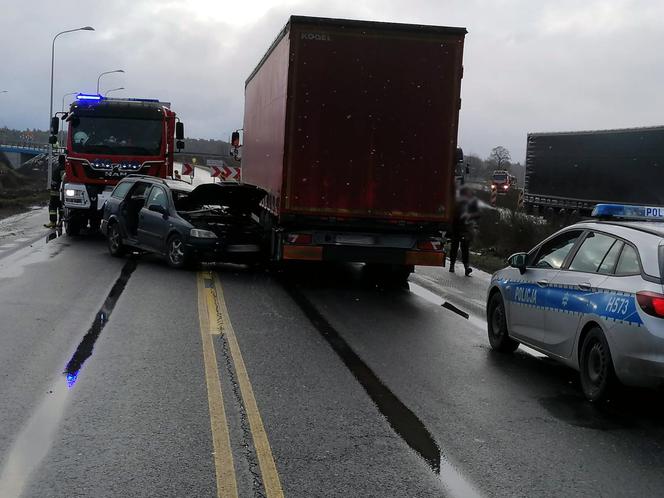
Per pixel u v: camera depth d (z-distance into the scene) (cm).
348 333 898
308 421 556
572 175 3272
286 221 1196
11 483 426
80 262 1429
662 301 559
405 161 1202
